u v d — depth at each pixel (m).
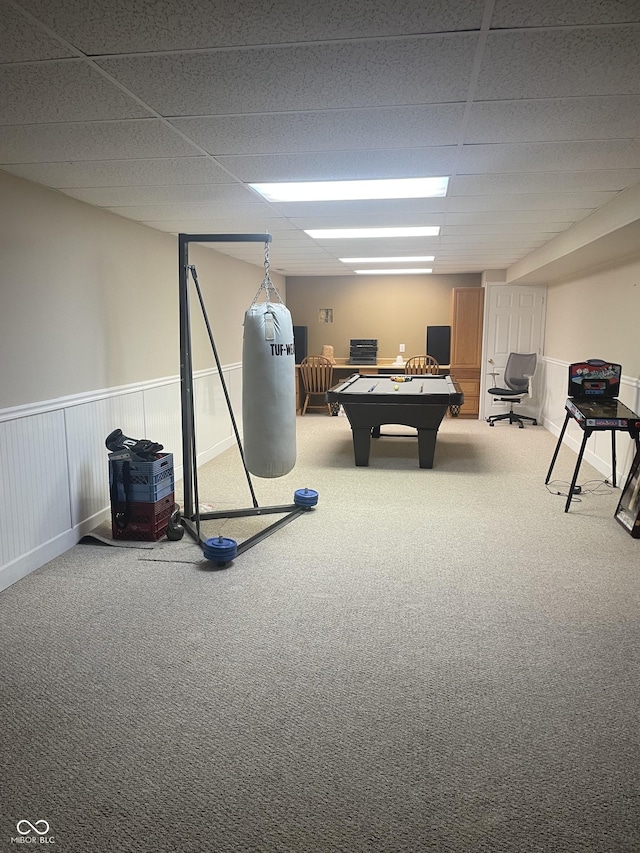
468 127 2.57
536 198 3.93
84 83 2.09
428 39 1.77
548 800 1.78
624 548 3.78
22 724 2.14
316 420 8.86
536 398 8.66
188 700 2.27
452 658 2.55
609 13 1.62
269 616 2.92
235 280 7.14
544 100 2.26
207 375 6.21
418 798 1.79
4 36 1.74
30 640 2.71
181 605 3.04
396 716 2.17
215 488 5.22
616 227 3.88
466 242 5.91
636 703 2.24
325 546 3.84
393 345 9.91
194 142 2.75
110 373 4.33
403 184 3.57
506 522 4.27
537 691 2.31
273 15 1.62
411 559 3.62
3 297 3.19
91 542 3.92
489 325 8.73
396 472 5.72
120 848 1.62
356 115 2.42
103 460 4.24
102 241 4.19
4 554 3.24
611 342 5.56
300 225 4.95
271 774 1.89
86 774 1.89
